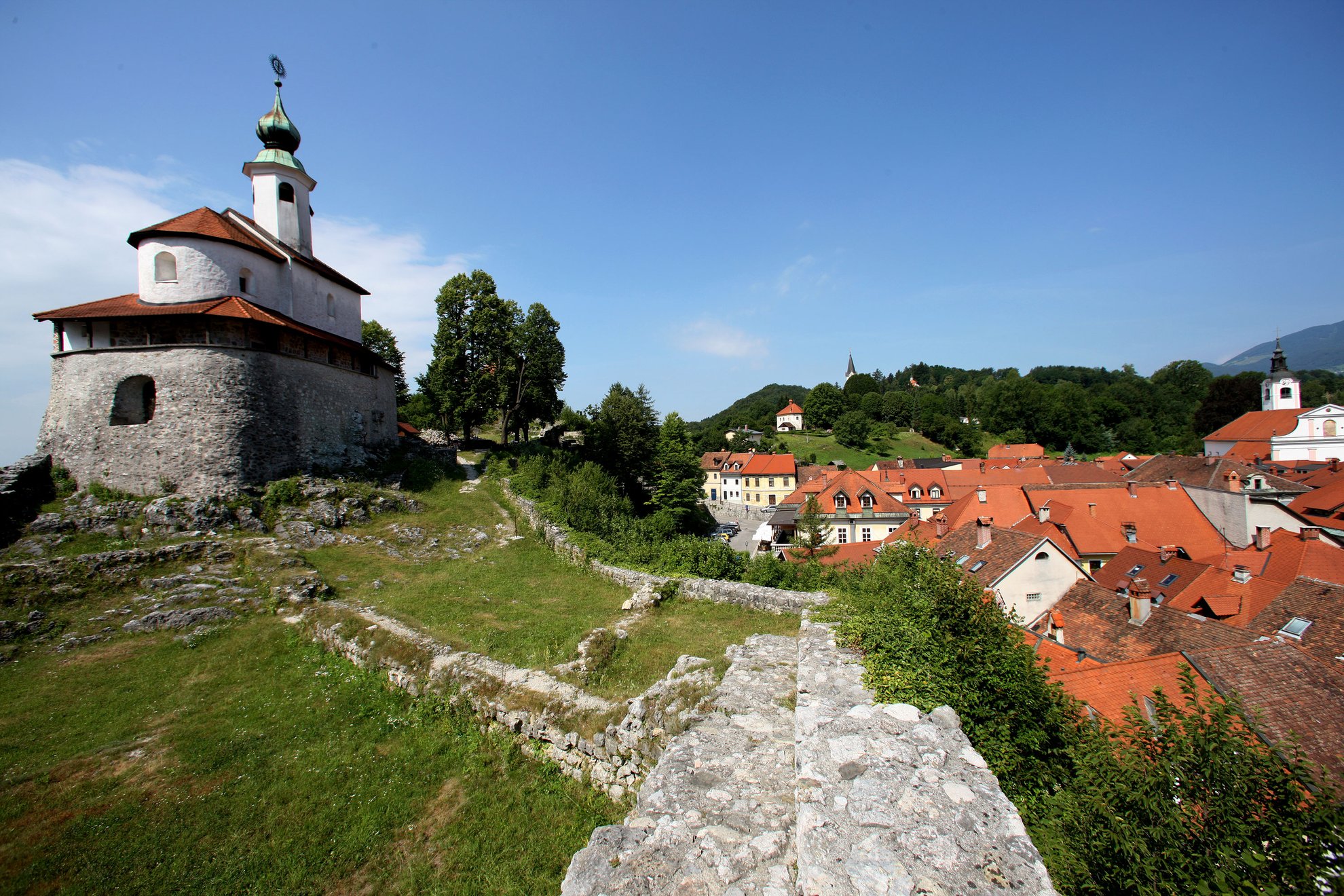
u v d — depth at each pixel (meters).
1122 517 37.56
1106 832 6.76
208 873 9.12
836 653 9.34
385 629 16.27
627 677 13.02
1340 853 6.43
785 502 58.62
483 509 31.59
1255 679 14.55
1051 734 8.99
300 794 10.84
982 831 4.60
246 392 26.36
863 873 4.18
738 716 8.59
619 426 53.56
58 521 22.44
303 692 14.55
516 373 47.72
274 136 34.28
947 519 39.22
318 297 33.62
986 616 9.71
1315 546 23.67
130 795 10.95
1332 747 12.95
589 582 22.31
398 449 37.44
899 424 137.88
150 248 26.94
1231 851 6.39
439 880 8.75
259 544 22.78
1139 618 21.11
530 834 9.55
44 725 13.38
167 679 15.37
